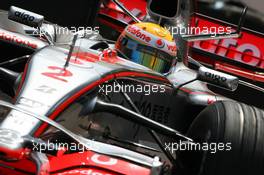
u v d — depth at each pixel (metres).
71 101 13.16
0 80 16.09
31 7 28.38
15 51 18.30
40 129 12.07
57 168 12.10
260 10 34.44
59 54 14.90
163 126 14.48
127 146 16.70
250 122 14.31
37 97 12.78
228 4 34.31
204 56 33.19
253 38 33.34
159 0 20.34
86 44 17.55
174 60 18.20
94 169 12.25
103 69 14.73
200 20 33.12
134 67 16.16
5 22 19.41
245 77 32.56
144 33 17.72
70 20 28.92
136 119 14.27
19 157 11.20
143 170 12.48
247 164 13.82
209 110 15.08
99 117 15.20
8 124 11.80
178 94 18.00
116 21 30.67
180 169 15.20
